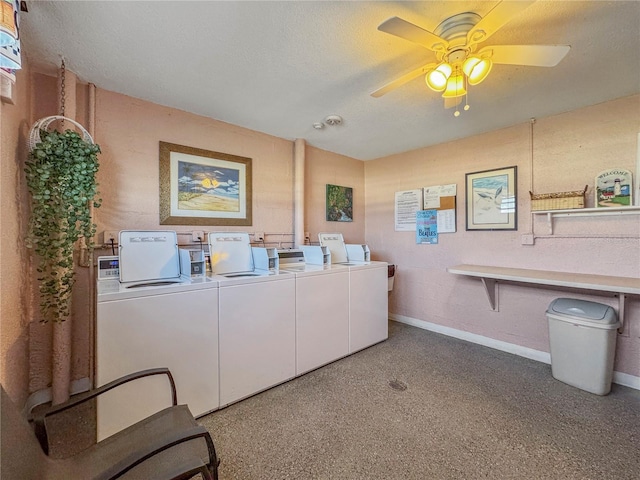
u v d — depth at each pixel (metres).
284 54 1.81
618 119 2.34
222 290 2.00
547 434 1.73
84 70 2.00
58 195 1.84
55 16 1.48
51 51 1.79
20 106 1.77
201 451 1.13
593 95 2.29
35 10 1.43
